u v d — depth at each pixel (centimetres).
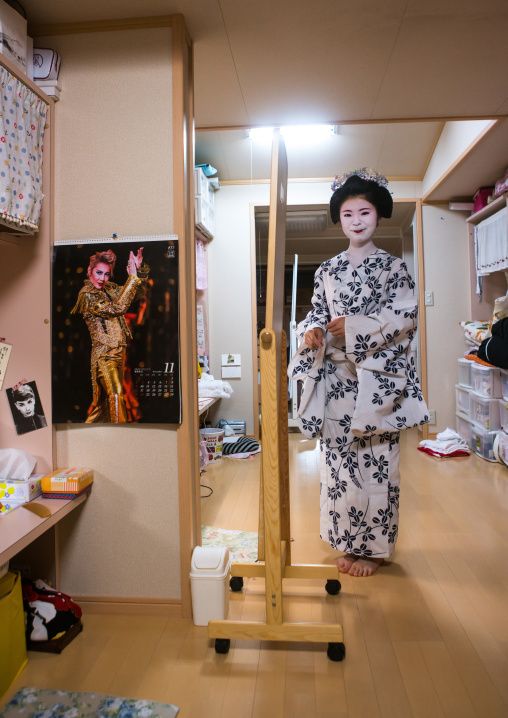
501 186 365
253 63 211
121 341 175
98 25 177
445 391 456
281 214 162
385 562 214
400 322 184
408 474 348
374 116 265
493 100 250
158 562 177
